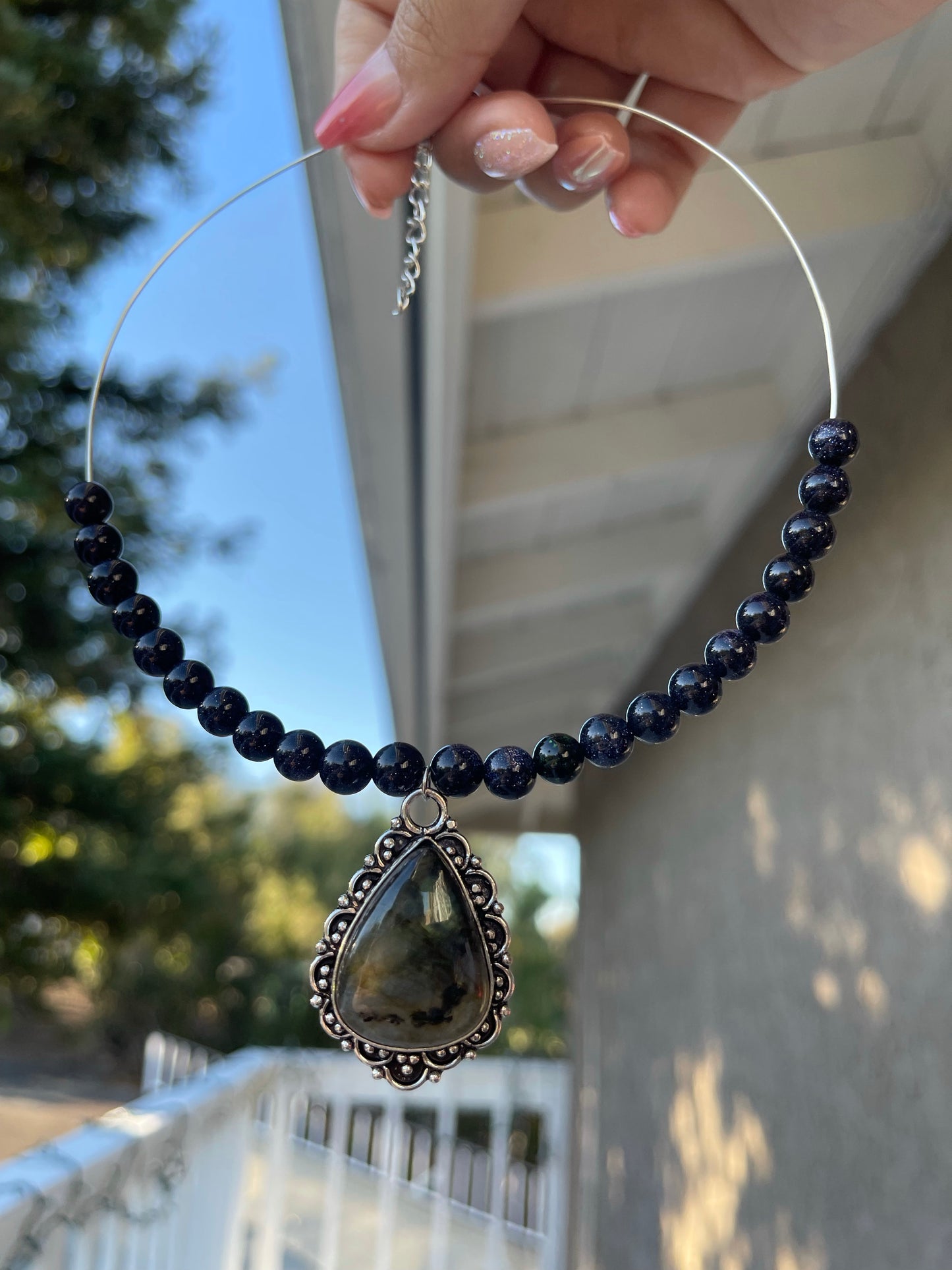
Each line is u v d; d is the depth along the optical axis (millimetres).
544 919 1839
